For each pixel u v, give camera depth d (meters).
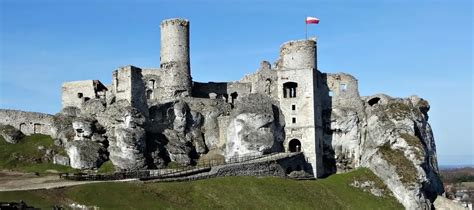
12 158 112.25
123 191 86.25
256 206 95.12
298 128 128.62
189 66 131.50
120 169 109.44
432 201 128.38
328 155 131.62
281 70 131.75
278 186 105.69
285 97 130.88
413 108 134.50
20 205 71.12
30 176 98.75
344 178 120.25
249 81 137.75
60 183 89.50
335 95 134.88
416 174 119.88
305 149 127.25
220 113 129.00
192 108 127.62
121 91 119.38
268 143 122.31
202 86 136.75
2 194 79.19
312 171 125.75
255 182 103.88
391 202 116.94
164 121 122.94
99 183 87.88
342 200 110.88
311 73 129.38
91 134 114.88
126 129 113.44
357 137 132.75
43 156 113.69
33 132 124.06
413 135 127.06
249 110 122.94
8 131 120.75
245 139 121.12
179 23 130.50
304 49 134.00
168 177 97.81
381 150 124.38
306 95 129.00
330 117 132.62
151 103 125.69
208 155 124.44
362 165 128.25
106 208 79.06
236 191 98.00
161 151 117.81
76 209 76.88
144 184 91.06
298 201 102.69
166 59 130.25
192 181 98.00
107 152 114.62
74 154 110.62
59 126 120.62
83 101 128.62
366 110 135.62
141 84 120.56
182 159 119.00
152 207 83.12
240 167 107.94
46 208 74.94
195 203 89.75
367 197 116.12
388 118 129.50
